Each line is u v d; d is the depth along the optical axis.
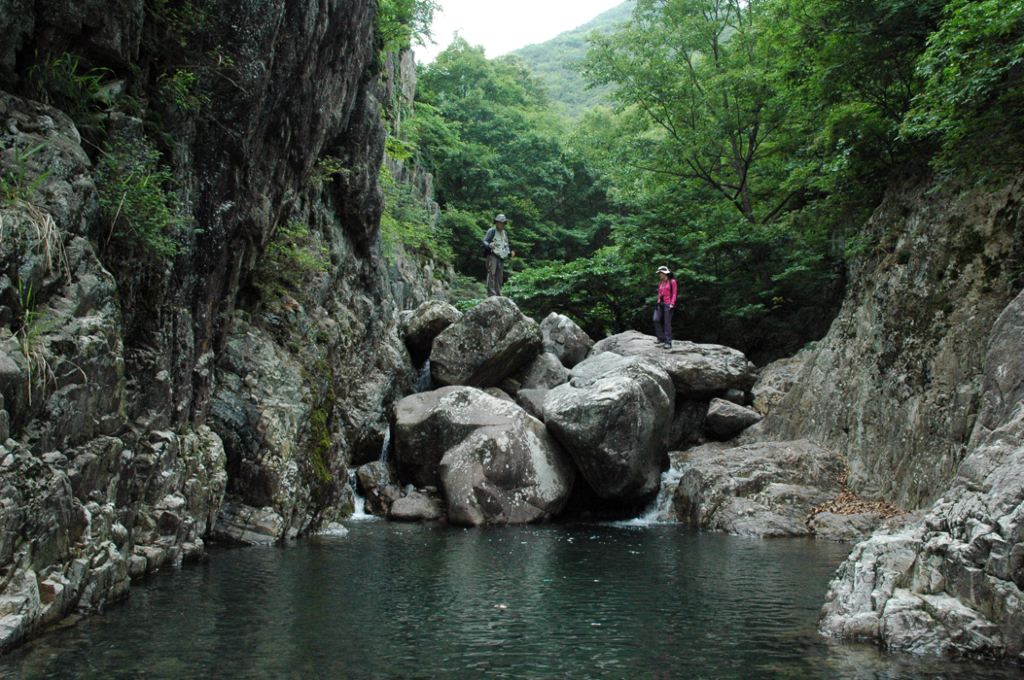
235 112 9.35
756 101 23.84
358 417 16.09
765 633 6.08
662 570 9.01
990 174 12.32
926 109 12.43
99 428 6.45
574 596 7.48
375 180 17.44
